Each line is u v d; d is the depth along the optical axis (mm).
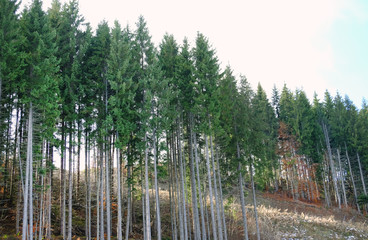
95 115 19734
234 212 26953
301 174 38375
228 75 24625
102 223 18047
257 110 24953
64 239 17703
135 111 19188
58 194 23906
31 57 16312
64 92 18344
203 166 25766
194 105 20688
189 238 23109
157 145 20781
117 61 19391
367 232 28844
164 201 29219
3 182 20016
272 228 26172
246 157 22719
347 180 43906
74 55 20375
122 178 25641
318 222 29469
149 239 17406
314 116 44281
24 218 14406
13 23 15828
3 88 16734
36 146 16844
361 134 41812
